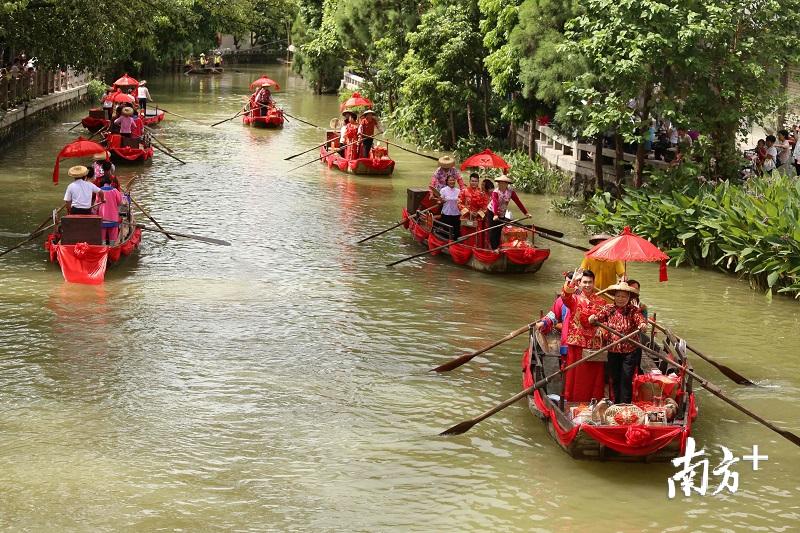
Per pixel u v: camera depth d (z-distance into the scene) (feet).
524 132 115.65
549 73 84.23
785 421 42.86
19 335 50.62
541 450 39.17
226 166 109.50
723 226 65.87
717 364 46.44
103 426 40.42
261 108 150.61
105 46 113.19
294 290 60.44
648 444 36.83
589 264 48.06
